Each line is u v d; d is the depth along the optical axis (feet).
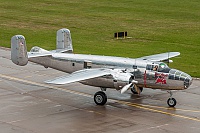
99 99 207.51
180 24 455.63
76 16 497.46
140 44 364.58
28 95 224.53
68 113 195.62
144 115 193.98
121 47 351.67
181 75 202.28
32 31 418.92
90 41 374.84
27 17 490.90
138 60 213.05
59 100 216.13
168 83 203.72
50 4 580.71
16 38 221.46
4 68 284.41
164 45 360.89
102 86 206.80
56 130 173.78
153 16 499.92
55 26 443.32
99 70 209.26
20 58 223.30
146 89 237.66
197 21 473.67
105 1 605.31
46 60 234.58
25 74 269.64
